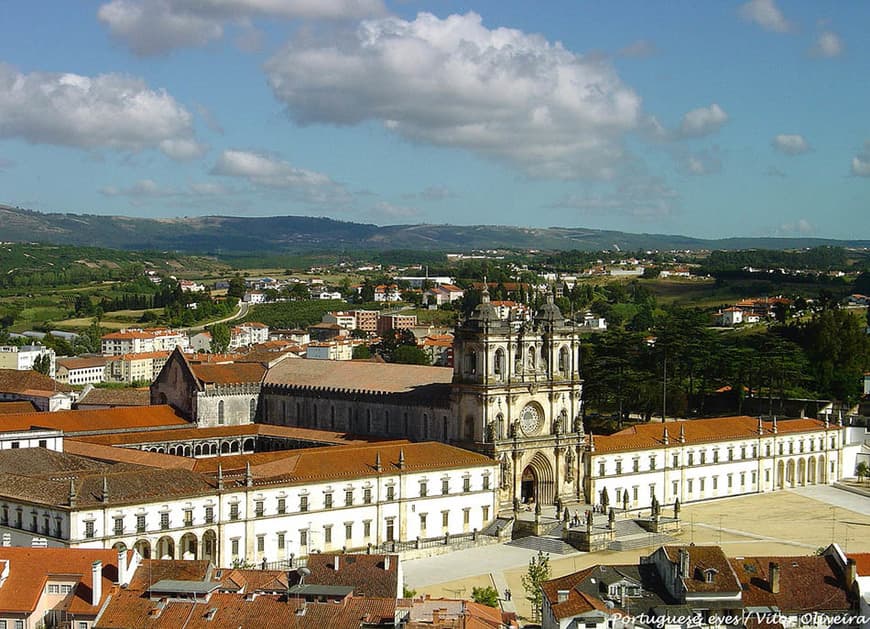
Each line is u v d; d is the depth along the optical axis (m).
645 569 149.75
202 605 136.00
